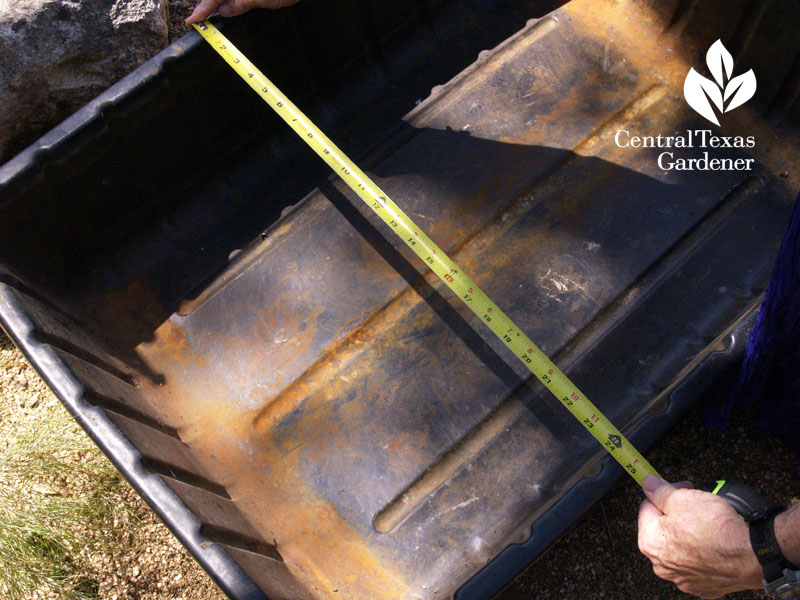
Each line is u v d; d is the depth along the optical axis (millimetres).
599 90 2125
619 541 1896
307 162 2061
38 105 2074
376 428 1777
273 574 1502
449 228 1972
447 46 2209
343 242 1962
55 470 2064
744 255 1901
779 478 1921
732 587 1217
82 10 2008
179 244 1966
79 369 1562
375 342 1860
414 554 1656
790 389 1667
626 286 1884
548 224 1964
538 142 2057
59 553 1982
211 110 1851
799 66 1905
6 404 2160
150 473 1402
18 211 1625
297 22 1859
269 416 1803
